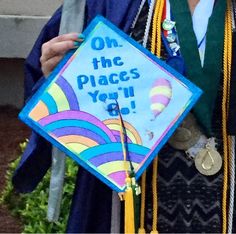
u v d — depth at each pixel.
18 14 5.00
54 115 1.91
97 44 1.92
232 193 1.98
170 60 1.95
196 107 1.95
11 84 5.22
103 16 2.06
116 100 1.92
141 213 1.99
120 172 1.91
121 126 1.91
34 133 2.17
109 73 1.92
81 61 1.92
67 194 3.57
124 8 2.03
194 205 2.00
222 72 1.95
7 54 4.99
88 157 1.92
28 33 4.95
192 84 1.89
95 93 1.92
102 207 2.07
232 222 2.00
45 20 4.93
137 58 1.91
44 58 1.98
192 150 1.98
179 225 2.00
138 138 1.92
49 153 2.21
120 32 1.91
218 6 1.98
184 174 2.00
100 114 1.92
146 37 1.99
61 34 2.13
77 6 2.12
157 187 2.00
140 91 1.91
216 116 1.97
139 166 1.91
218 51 1.94
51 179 2.19
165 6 2.00
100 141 1.92
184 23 1.97
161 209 2.00
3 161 4.45
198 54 1.95
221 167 1.98
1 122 4.96
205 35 1.97
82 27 2.12
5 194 3.92
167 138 1.91
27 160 2.19
